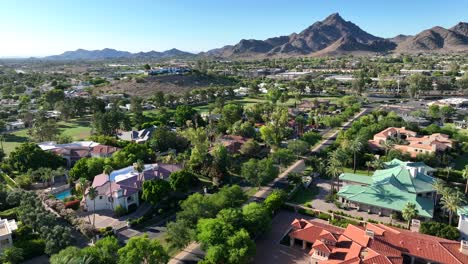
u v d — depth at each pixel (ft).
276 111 646.74
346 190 334.65
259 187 375.45
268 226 268.41
